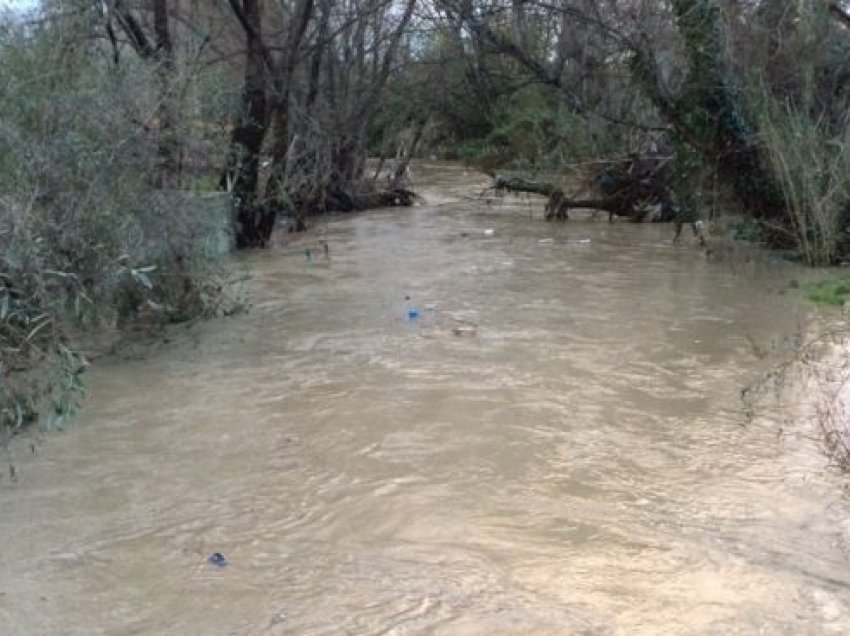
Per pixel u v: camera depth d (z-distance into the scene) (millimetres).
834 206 11586
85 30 8250
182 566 4441
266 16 15641
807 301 9805
